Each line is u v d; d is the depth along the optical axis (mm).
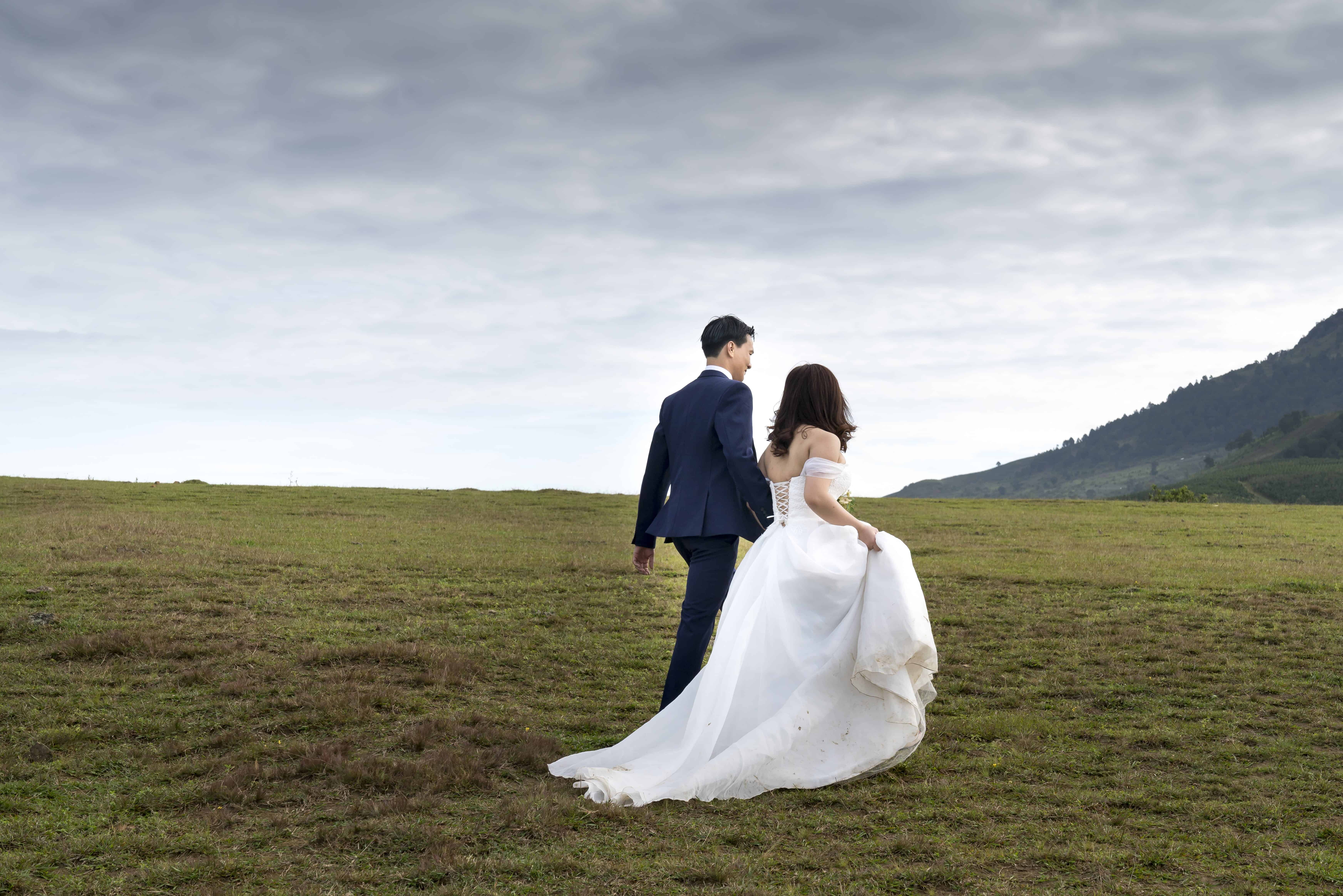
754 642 5137
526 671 7762
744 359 6082
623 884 3457
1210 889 3531
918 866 3727
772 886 3473
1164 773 5215
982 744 5812
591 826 4133
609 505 29000
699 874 3553
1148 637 9547
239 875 3469
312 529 19266
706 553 5738
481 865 3578
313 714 5930
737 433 5520
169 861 3588
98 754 5051
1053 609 11344
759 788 4723
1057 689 7418
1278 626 10188
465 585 12547
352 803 4336
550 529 21531
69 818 4031
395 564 14305
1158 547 19281
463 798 4492
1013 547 18953
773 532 5457
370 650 7781
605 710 6555
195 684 6727
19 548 13844
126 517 19469
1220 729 6188
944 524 24484
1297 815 4469
